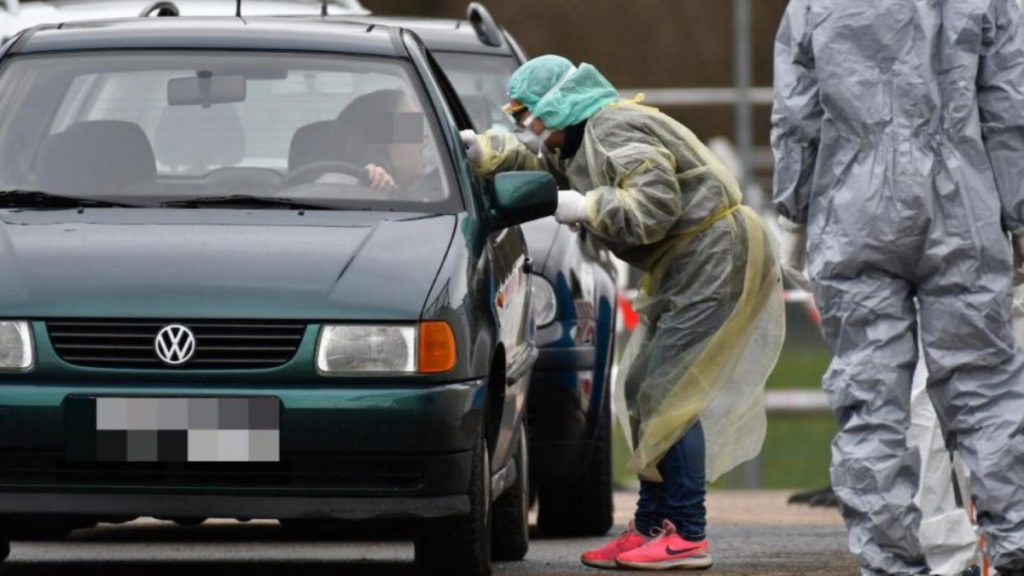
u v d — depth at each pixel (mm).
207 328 21750
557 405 28734
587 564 26188
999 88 20938
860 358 20938
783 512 36312
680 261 25422
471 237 23406
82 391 21672
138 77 25375
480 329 22438
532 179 24422
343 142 24688
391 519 21766
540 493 30812
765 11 86000
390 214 23797
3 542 24516
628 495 41094
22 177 24344
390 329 21828
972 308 20859
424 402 21703
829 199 21016
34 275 22109
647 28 86000
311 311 21797
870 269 20906
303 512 21672
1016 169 20938
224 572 25734
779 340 25812
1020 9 21359
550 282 28969
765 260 25578
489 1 86875
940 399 21203
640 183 24719
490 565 24078
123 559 27625
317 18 27875
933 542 23562
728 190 25375
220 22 26578
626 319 42469
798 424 56125
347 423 21594
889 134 20750
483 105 32188
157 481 21766
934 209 20766
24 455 21734
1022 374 21062
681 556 25781
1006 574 21156
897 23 20719
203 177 24312
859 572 25594
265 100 25109
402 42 26172
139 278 22031
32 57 25812
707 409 25875
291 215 23562
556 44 86688
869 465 20766
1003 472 20922
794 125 21234
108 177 24281
